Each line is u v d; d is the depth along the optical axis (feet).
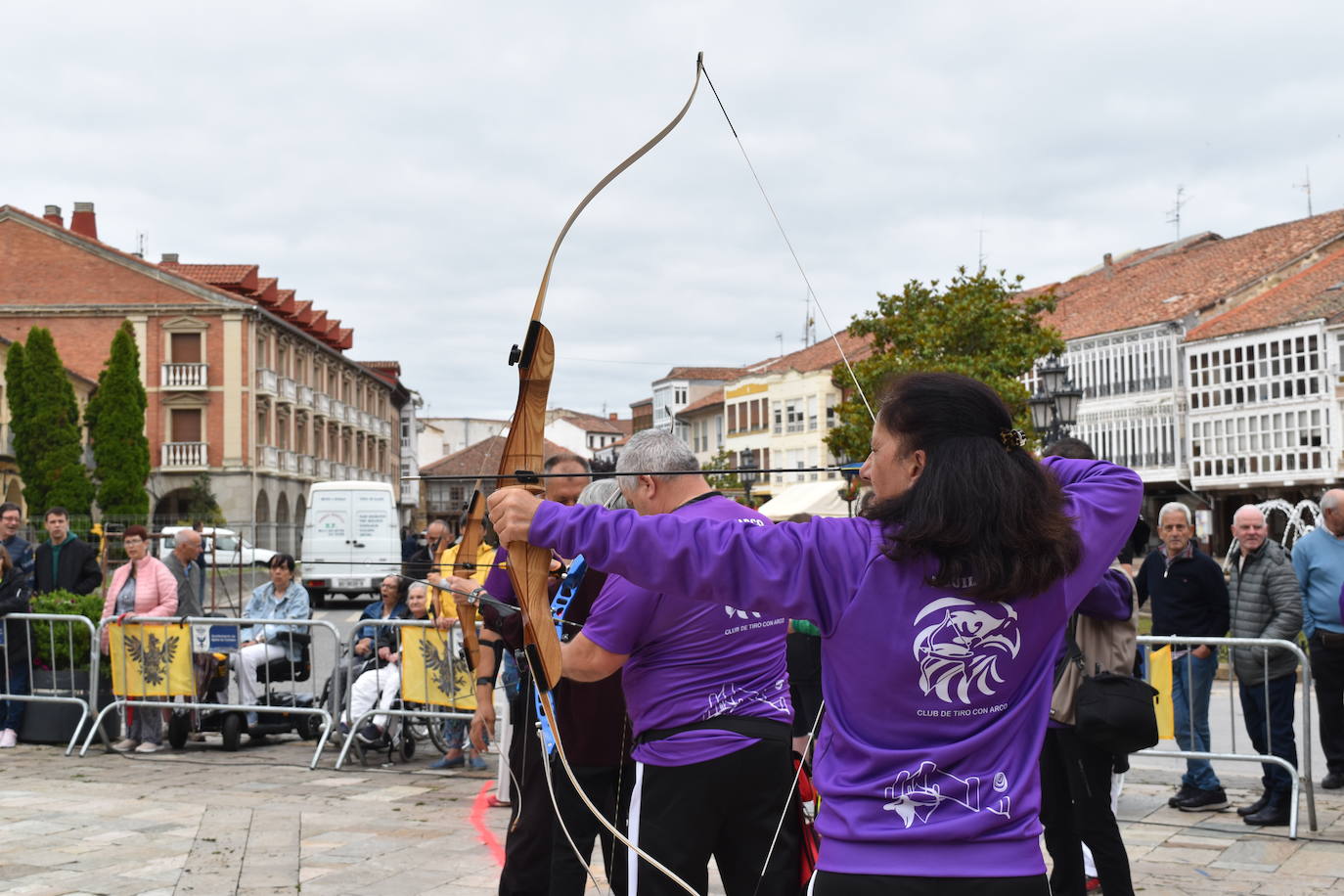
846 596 7.11
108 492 142.00
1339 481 141.28
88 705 32.89
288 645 33.81
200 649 32.48
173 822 23.31
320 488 105.91
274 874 19.22
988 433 7.30
